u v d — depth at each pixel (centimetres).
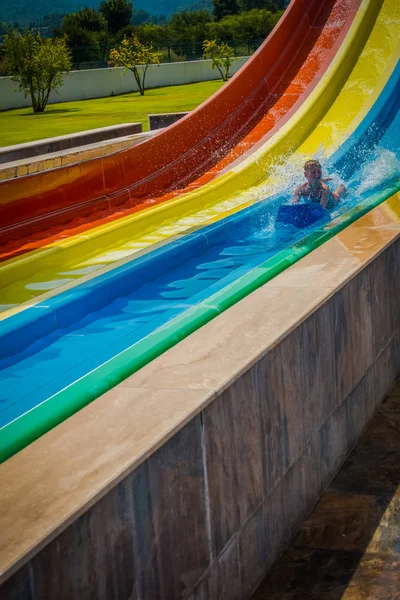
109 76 3516
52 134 2027
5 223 723
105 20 6103
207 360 278
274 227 720
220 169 959
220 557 258
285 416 309
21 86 2936
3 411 355
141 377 267
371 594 272
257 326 312
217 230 685
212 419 250
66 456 212
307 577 288
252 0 7256
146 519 217
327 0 1248
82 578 192
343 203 778
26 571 174
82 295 497
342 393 376
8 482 201
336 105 1073
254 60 1106
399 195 600
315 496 342
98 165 838
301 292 355
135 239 711
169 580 228
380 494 344
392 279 458
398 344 477
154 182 911
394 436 402
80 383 296
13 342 437
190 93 3153
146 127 2038
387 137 1002
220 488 257
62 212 786
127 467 205
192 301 520
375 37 1174
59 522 182
